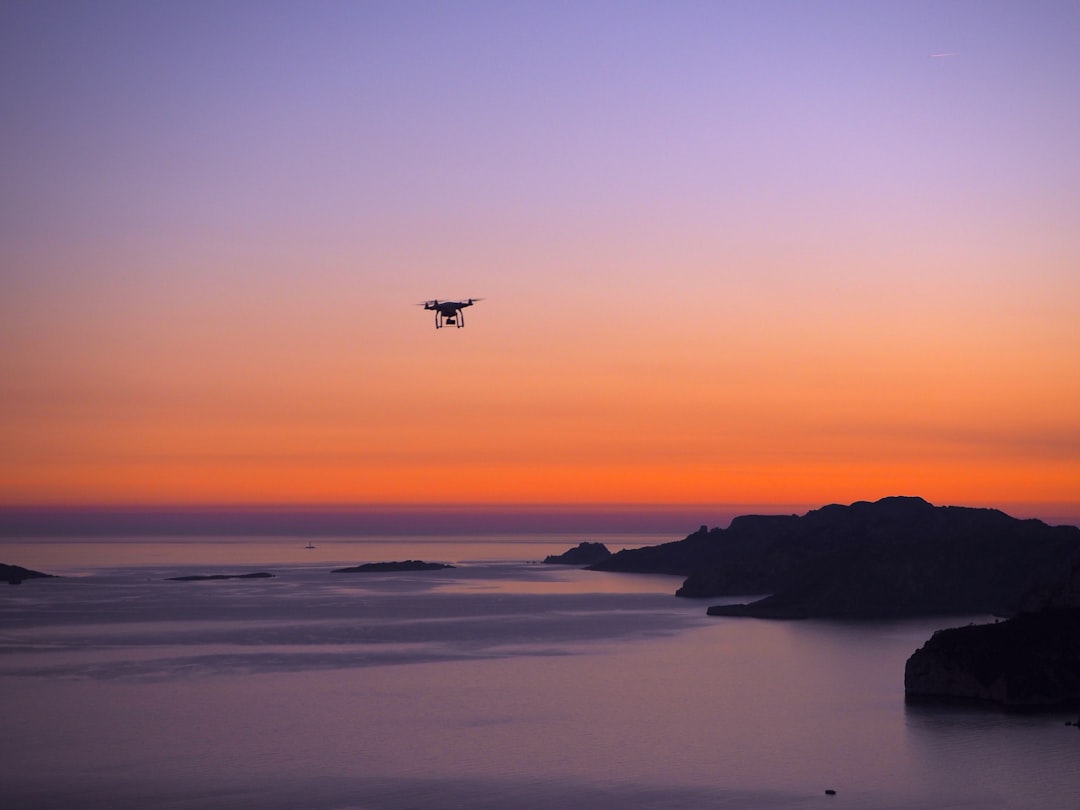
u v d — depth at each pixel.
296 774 106.56
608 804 96.12
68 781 104.62
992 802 96.25
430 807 95.62
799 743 117.62
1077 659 142.12
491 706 141.00
